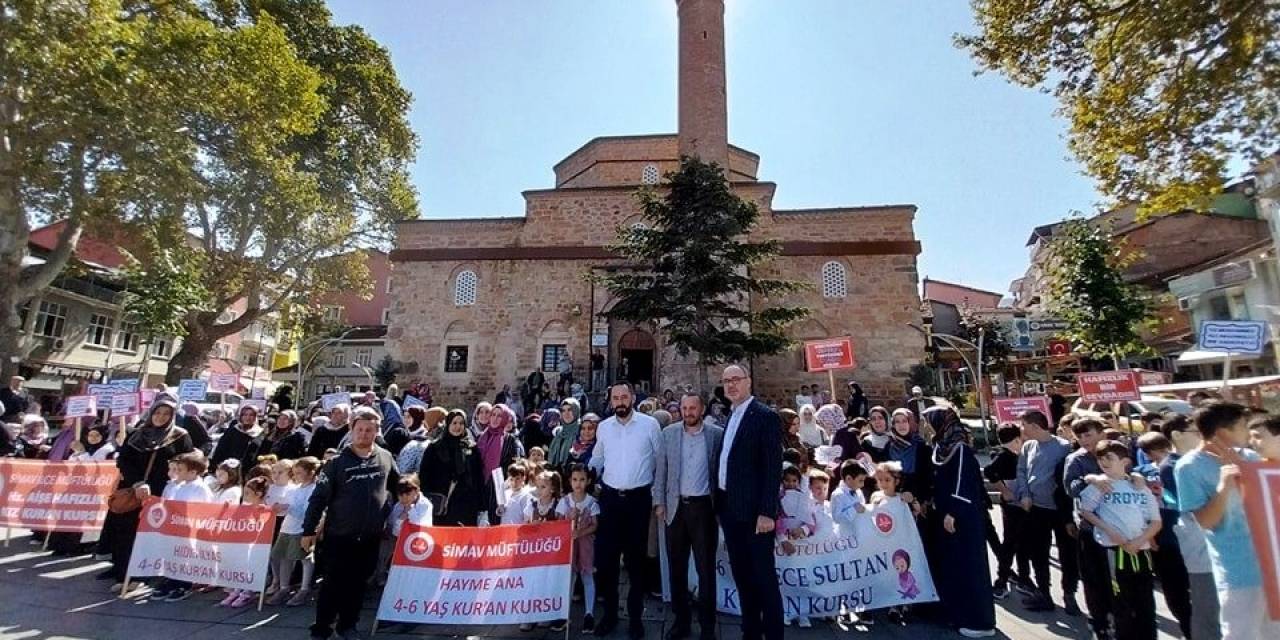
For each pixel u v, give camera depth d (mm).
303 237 26109
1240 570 3377
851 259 22719
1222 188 9609
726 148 22500
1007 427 6723
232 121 17453
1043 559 5949
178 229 20703
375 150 29906
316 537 6012
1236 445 3697
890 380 21438
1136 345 15602
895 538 5836
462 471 6523
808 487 6133
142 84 14547
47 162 14172
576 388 19453
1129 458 4621
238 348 38250
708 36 23188
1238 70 8375
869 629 5512
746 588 4832
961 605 5363
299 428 8547
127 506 6547
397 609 5258
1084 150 11102
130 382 10883
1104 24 9781
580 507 6016
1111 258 16516
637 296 14547
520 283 23844
